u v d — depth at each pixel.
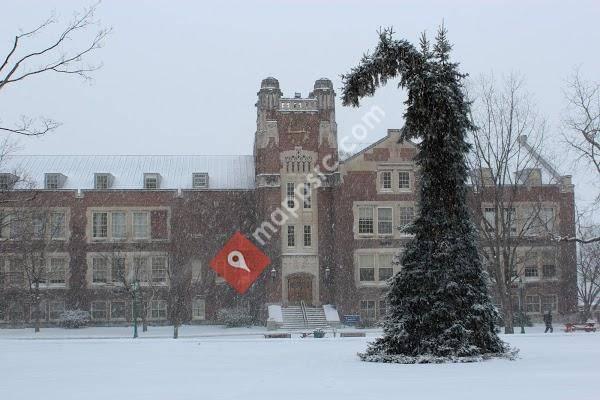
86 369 22.11
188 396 16.02
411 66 25.47
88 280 75.31
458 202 25.05
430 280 24.34
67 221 75.94
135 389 17.33
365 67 26.03
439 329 24.09
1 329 72.38
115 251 75.25
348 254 73.31
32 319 74.00
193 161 83.50
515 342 32.56
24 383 18.72
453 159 25.16
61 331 69.62
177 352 28.83
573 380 18.08
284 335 53.22
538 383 17.53
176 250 74.62
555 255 74.56
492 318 24.52
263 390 16.84
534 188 74.19
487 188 66.62
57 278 75.25
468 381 18.06
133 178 79.94
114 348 31.48
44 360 25.38
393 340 24.44
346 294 72.75
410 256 25.05
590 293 74.06
